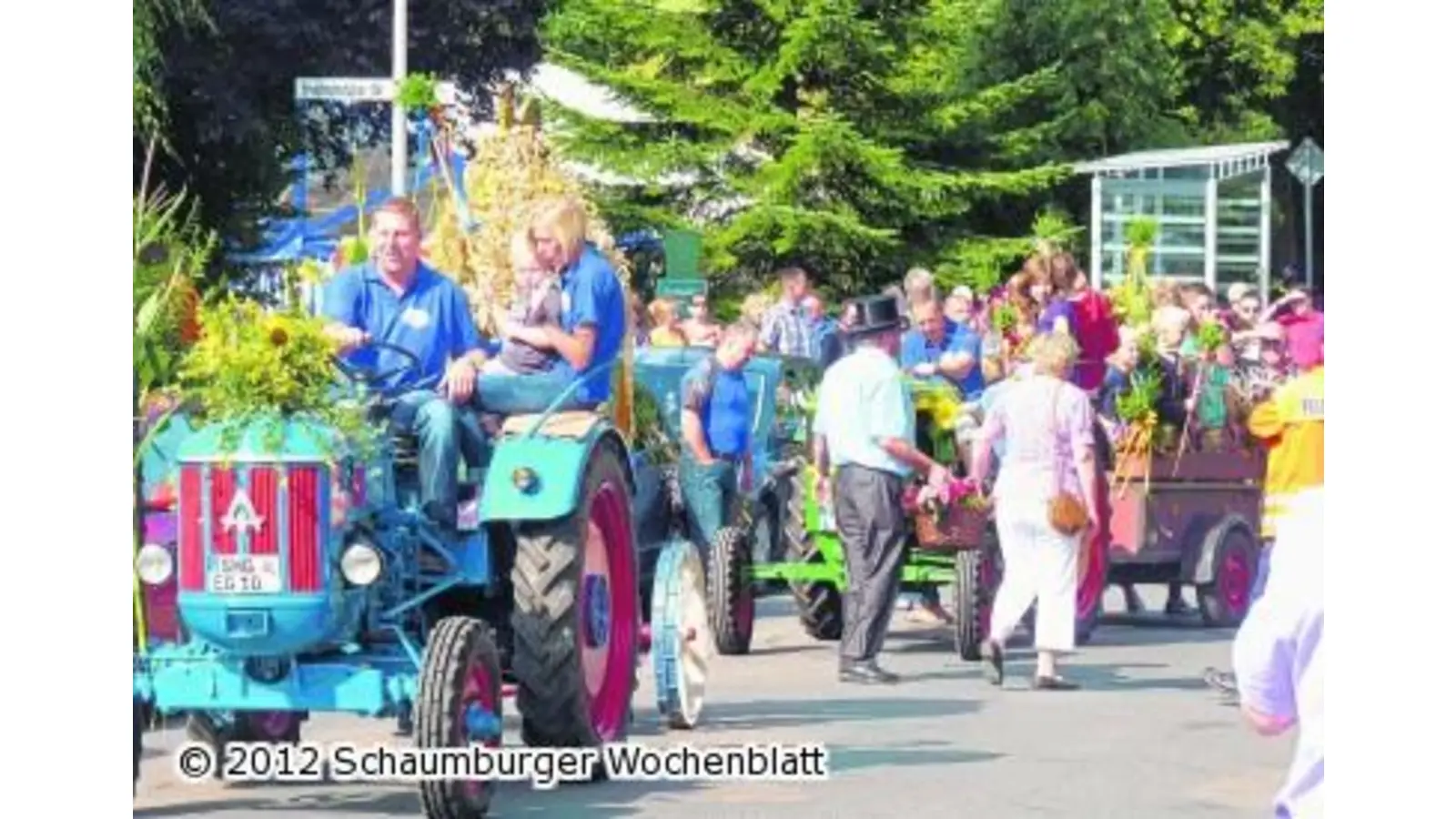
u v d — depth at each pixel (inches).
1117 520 897.5
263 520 516.4
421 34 1589.6
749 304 1166.3
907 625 926.4
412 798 574.2
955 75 1790.1
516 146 693.9
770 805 566.9
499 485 563.2
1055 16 1879.9
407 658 540.1
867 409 762.2
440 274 579.5
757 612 976.3
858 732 671.1
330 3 1528.1
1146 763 625.6
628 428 690.8
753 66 1742.1
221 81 1440.7
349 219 1270.9
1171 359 909.8
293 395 524.1
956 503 816.9
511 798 574.6
